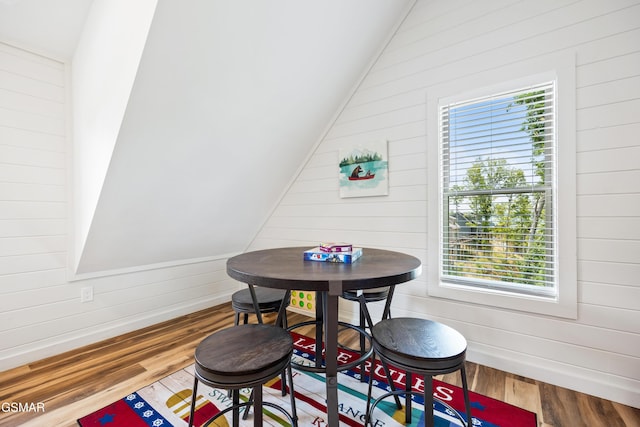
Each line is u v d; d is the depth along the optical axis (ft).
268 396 5.43
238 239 10.91
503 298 6.16
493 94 6.31
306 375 6.17
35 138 6.70
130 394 5.44
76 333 7.43
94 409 5.02
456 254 6.96
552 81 5.68
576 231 5.43
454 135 6.92
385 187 7.91
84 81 6.52
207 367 3.11
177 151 6.48
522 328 6.00
